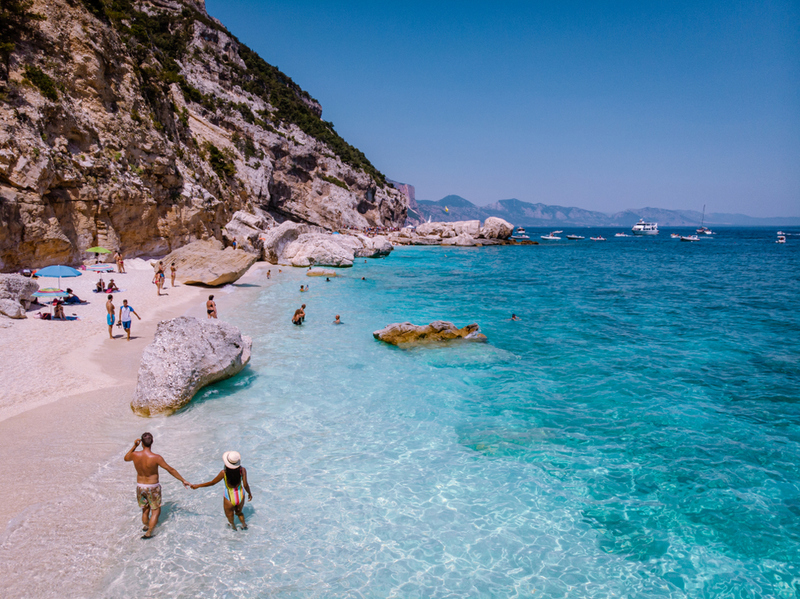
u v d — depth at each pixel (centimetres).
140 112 3862
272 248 4862
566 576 746
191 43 9950
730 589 725
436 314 2619
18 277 2070
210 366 1378
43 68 3127
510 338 2144
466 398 1427
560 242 13025
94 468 957
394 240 9531
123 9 5256
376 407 1343
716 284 4084
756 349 1995
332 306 2756
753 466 1074
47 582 672
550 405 1390
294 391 1434
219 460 1030
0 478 891
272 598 676
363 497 929
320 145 11369
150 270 3500
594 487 986
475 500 931
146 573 708
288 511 877
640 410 1362
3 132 2645
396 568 750
